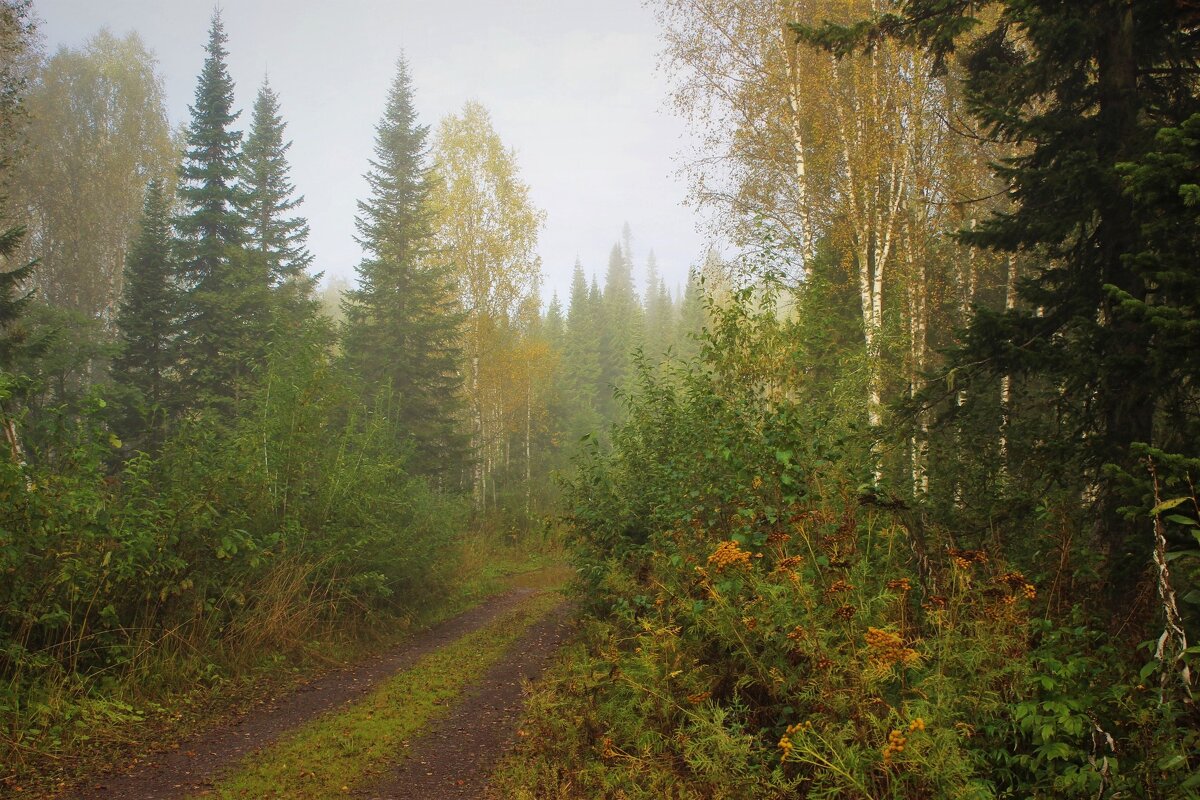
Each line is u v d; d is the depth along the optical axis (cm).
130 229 3919
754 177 1734
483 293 3070
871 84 1495
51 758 600
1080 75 778
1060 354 666
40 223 3866
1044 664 421
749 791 412
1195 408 594
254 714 758
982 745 400
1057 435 697
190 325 2559
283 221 3238
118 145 4078
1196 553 368
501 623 1262
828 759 396
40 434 787
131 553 784
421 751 631
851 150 1544
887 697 423
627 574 829
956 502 785
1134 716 362
